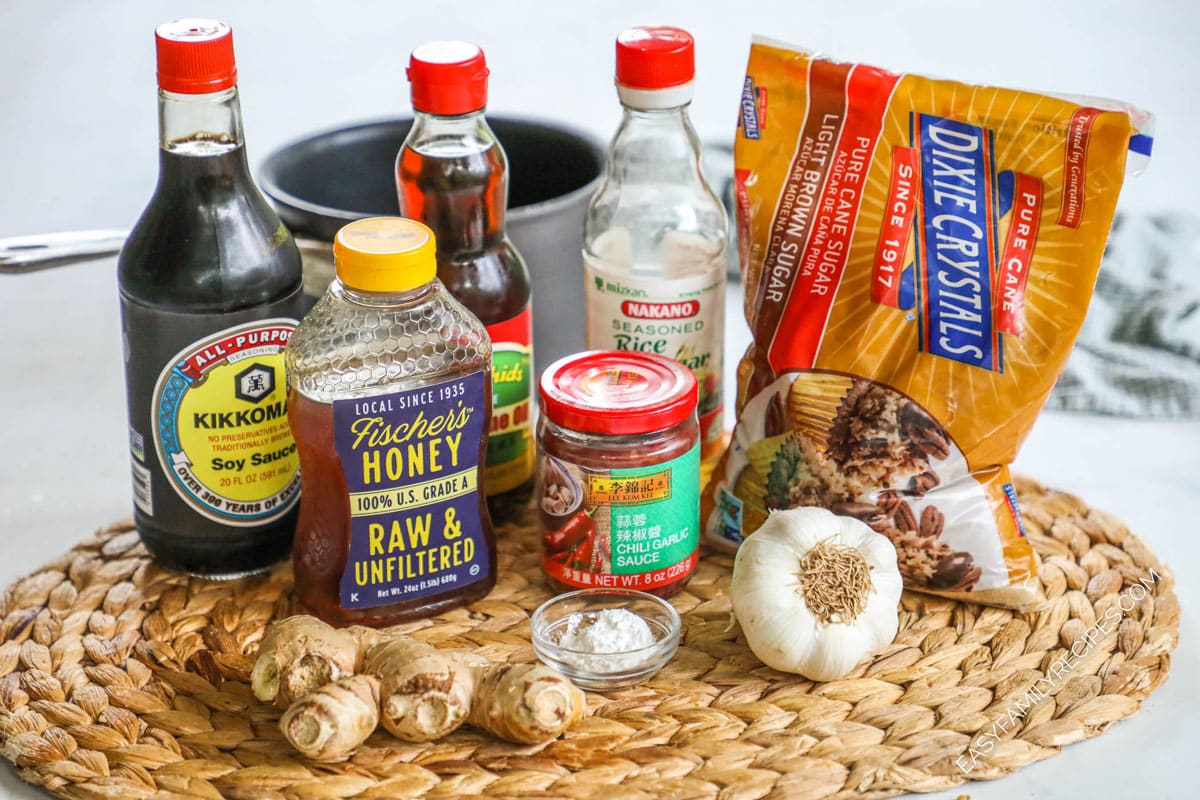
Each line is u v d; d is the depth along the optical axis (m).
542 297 1.22
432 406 1.08
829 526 1.09
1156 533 1.23
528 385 1.18
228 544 1.14
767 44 1.14
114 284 1.51
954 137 1.11
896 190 1.12
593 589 1.12
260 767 1.04
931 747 1.05
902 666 1.10
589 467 1.10
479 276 1.14
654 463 1.10
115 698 1.08
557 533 1.12
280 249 1.11
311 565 1.11
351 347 1.07
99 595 1.15
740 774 1.03
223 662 1.10
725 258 1.18
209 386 1.10
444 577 1.12
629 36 1.15
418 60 1.10
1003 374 1.11
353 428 1.07
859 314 1.13
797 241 1.14
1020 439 1.13
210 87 1.07
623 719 1.06
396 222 1.08
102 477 1.29
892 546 1.10
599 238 1.18
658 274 1.17
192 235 1.09
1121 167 1.08
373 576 1.11
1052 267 1.10
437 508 1.11
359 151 1.27
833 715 1.07
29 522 1.24
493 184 1.13
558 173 1.27
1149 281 1.38
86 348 1.43
